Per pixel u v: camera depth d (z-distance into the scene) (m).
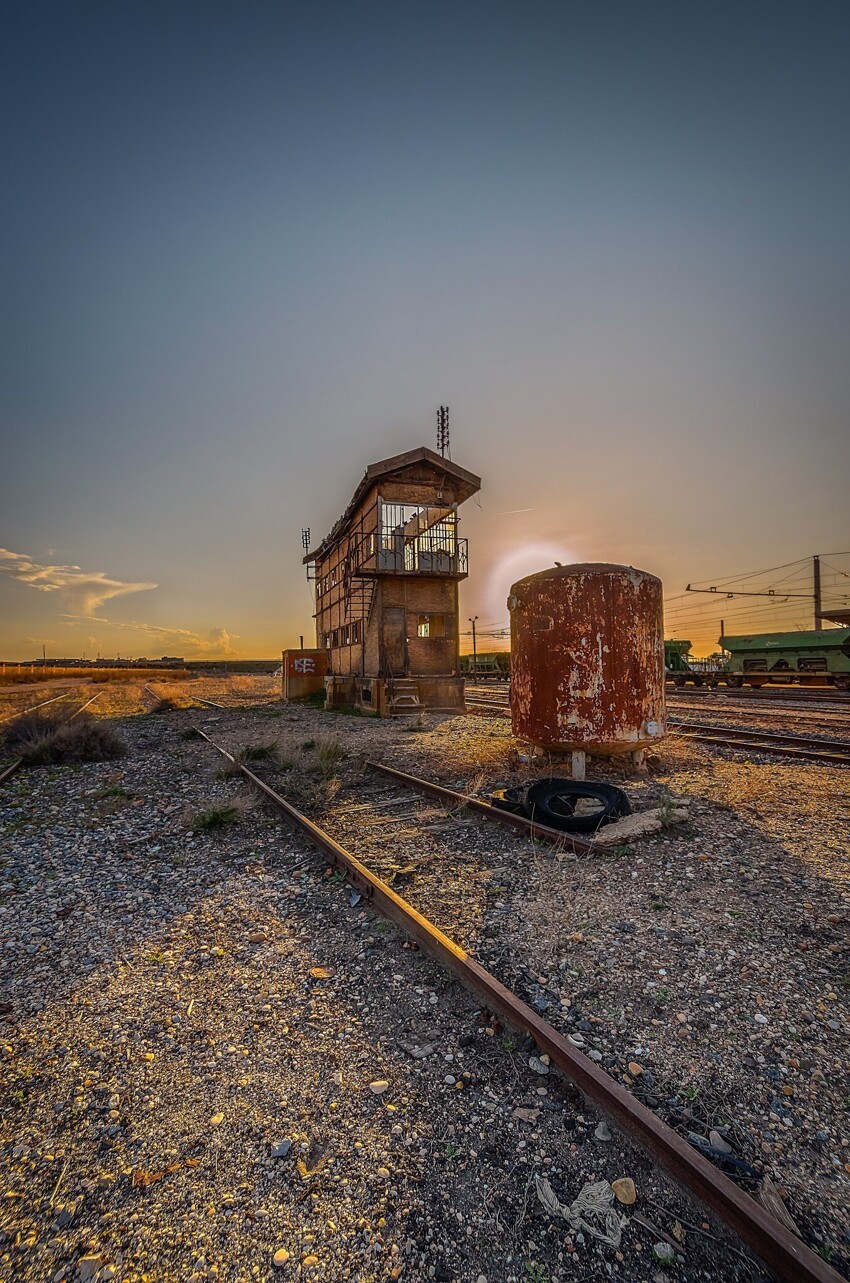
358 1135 2.36
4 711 22.69
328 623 28.12
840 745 10.20
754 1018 3.00
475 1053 2.83
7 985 3.53
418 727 14.75
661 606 8.70
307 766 9.58
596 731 8.20
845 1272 1.80
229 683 46.41
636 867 4.98
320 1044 2.92
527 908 4.31
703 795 7.25
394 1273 1.84
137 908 4.60
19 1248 1.93
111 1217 2.03
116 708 24.92
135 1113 2.50
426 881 4.86
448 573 19.84
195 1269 1.85
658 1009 3.11
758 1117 2.40
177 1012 3.22
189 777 9.67
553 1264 1.86
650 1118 2.25
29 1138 2.38
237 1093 2.60
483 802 6.96
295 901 4.65
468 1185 2.13
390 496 19.70
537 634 8.59
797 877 4.71
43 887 5.07
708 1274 1.82
